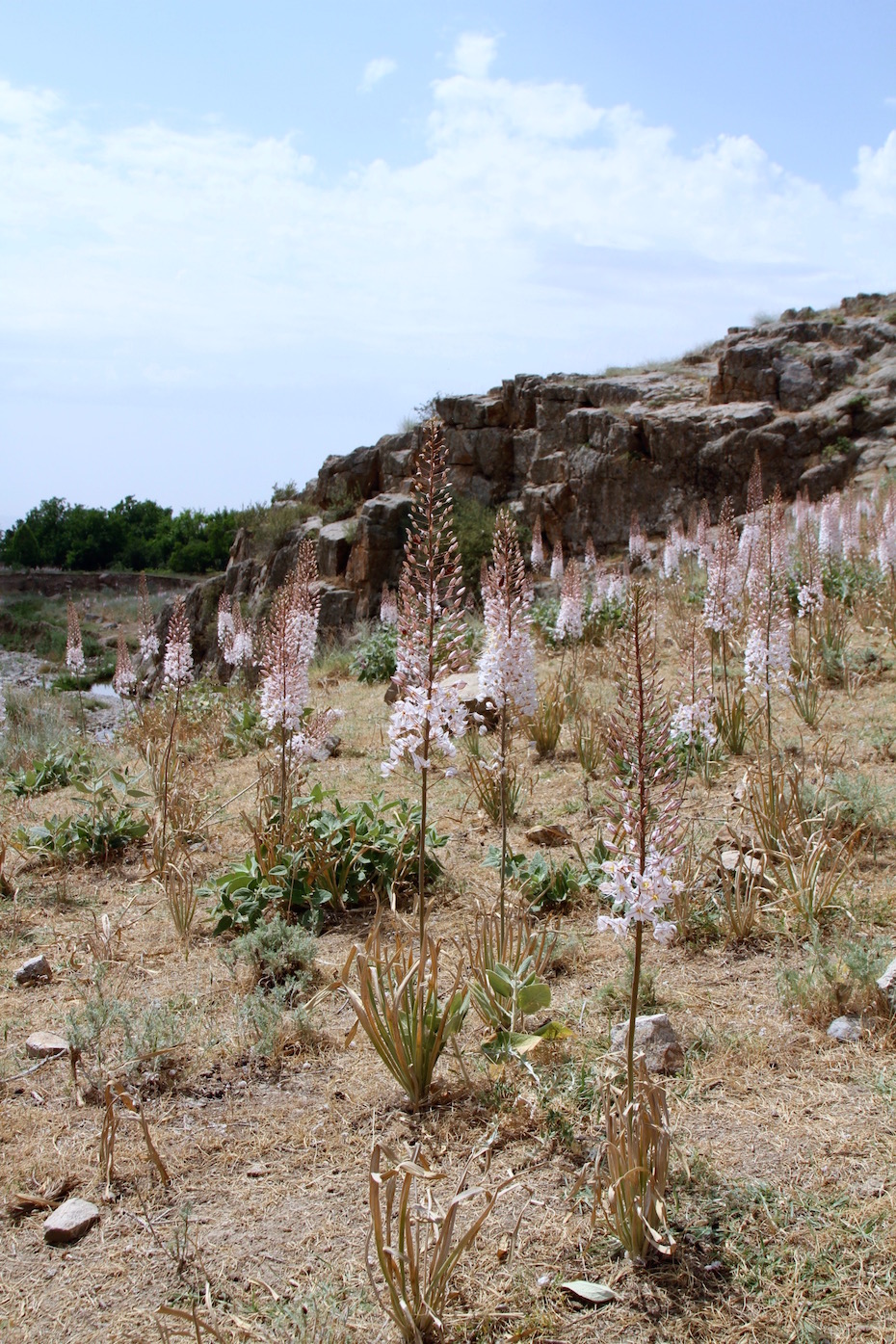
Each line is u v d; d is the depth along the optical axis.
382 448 26.78
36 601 51.53
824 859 5.40
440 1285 2.74
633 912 2.91
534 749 8.89
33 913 6.18
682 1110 3.63
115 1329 2.81
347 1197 3.34
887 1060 3.81
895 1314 2.64
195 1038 4.46
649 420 23.05
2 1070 4.27
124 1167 3.57
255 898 5.65
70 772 9.66
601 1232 3.06
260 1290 2.93
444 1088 3.92
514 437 25.72
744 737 7.82
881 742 7.51
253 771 9.44
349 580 22.98
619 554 23.16
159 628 26.64
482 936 4.49
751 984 4.57
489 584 4.63
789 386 23.45
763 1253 2.90
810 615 10.60
